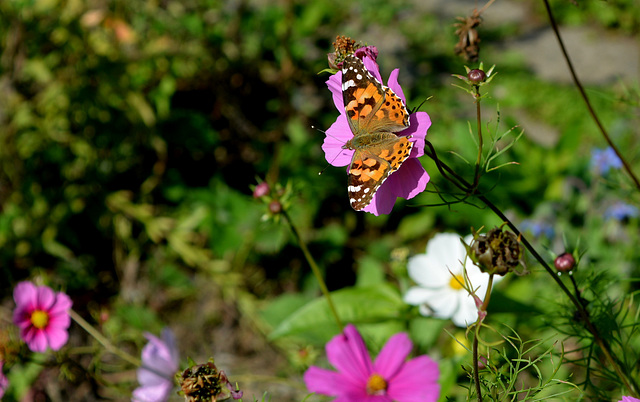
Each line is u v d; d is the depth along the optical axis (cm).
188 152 137
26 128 121
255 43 143
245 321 123
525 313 91
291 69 143
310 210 127
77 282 124
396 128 78
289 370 113
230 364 116
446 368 90
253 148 139
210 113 142
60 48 121
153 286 126
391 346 81
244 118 142
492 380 81
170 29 132
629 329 89
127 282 127
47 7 116
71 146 124
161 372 89
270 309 117
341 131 80
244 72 144
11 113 120
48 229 123
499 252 74
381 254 129
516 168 130
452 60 188
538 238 112
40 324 87
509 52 207
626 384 79
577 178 129
